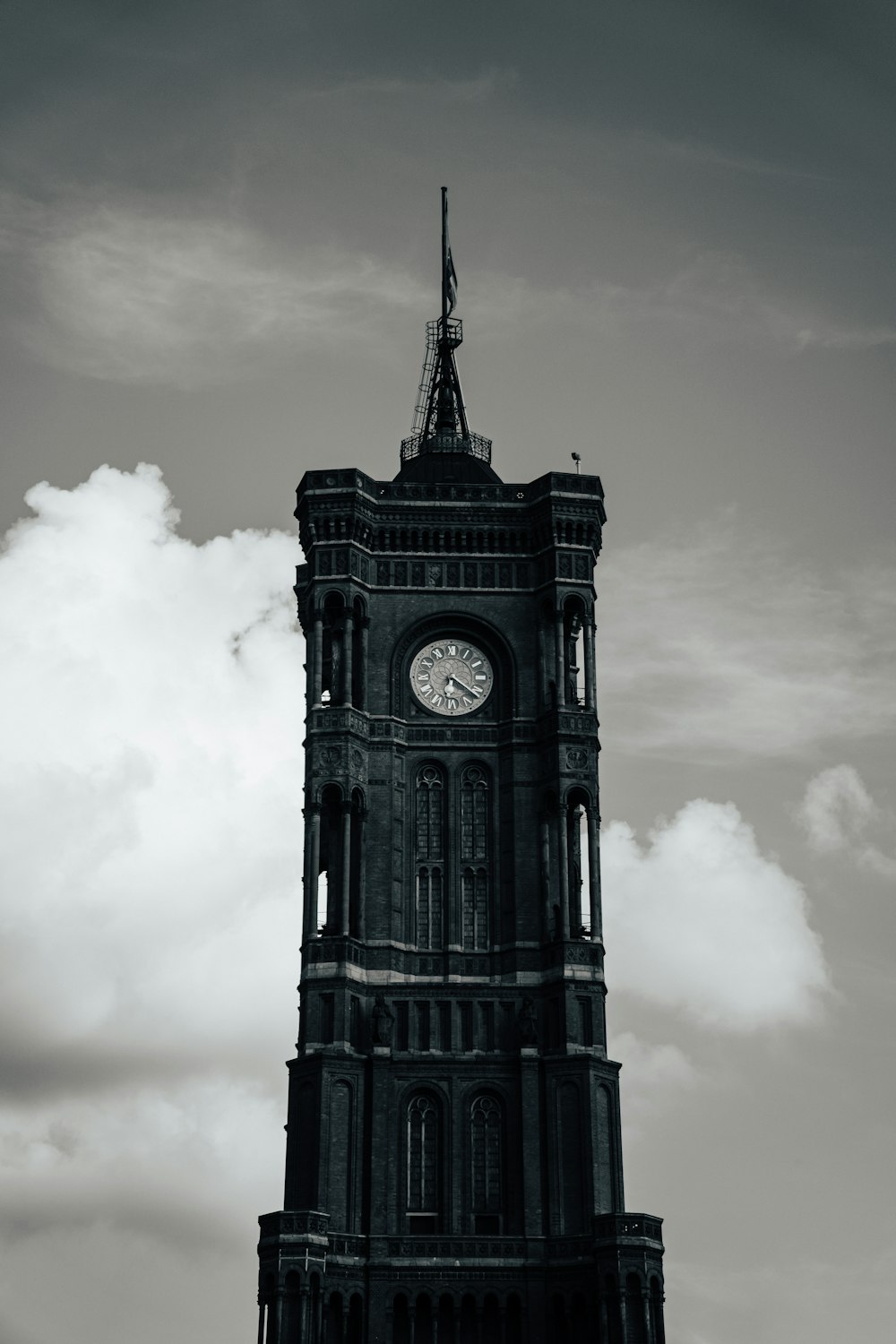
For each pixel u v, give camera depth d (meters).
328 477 128.25
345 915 118.50
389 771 123.81
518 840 122.75
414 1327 111.12
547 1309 111.88
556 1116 115.62
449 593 128.12
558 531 128.50
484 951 120.69
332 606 126.19
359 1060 115.88
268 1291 109.62
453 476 134.12
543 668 126.19
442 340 144.00
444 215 146.50
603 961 119.25
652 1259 111.06
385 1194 113.62
